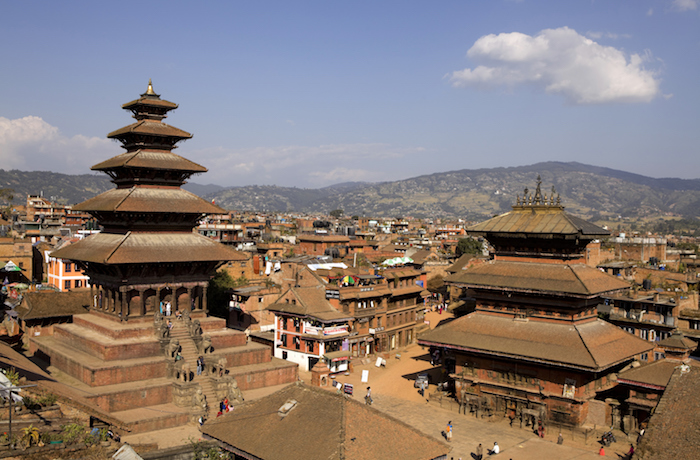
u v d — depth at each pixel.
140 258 71.06
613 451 62.28
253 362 77.31
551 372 70.38
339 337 97.50
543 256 78.38
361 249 199.62
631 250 175.00
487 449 63.44
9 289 100.50
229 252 79.50
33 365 60.78
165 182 80.06
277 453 37.88
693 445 37.34
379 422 39.84
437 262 192.38
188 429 59.44
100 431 41.12
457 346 76.44
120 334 70.00
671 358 70.62
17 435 36.19
